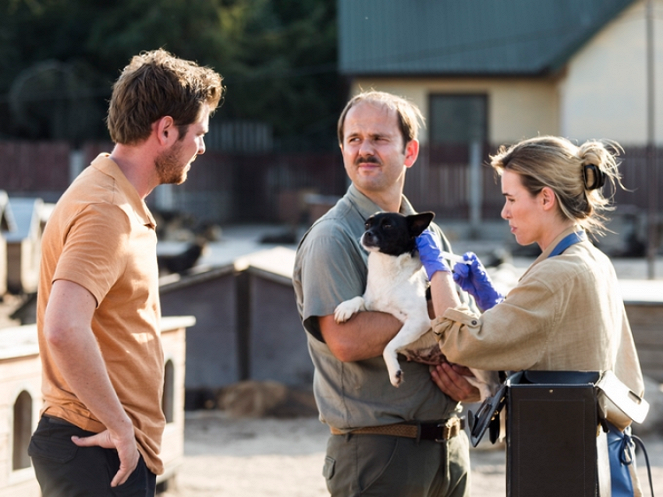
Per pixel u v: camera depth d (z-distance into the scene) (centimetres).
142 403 433
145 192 443
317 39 5934
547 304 415
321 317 471
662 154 3400
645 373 1138
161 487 812
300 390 1167
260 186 4684
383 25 3941
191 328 1208
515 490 401
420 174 3581
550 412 400
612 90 3575
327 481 491
